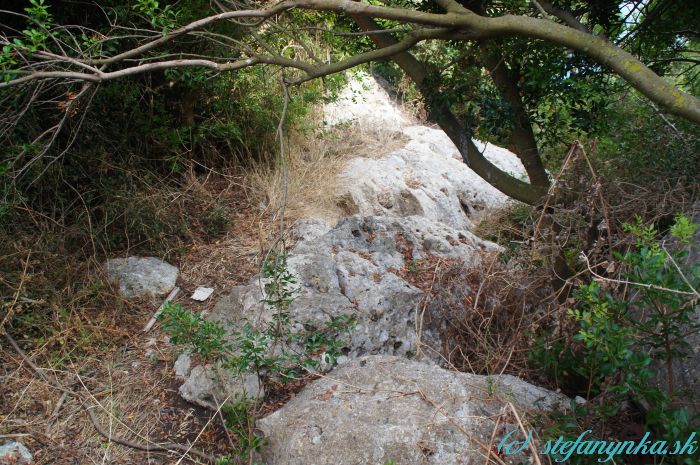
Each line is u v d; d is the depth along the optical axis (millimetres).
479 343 4055
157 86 6270
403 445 2631
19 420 3584
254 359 3273
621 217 3666
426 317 4266
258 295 4051
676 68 5504
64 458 3369
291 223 6191
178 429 3535
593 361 2576
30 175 4754
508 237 7086
